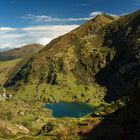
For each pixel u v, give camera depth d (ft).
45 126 510.17
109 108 335.47
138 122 129.39
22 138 388.37
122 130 135.13
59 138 278.87
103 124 203.62
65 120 570.46
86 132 245.24
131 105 168.96
